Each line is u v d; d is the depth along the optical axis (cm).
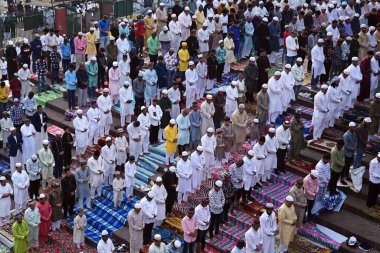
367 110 3159
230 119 3089
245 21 3628
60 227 2777
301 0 3975
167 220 2688
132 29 3688
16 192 2806
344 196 2719
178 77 3117
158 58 3253
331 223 2606
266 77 3228
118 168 2944
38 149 3117
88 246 2686
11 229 2778
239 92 3097
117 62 3434
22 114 3156
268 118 3088
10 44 3581
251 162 2647
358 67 3097
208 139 2778
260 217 2439
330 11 3747
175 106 3120
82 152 3084
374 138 2972
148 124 2988
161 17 3762
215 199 2522
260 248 2400
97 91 3409
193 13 3928
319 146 2933
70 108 3356
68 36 4228
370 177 2617
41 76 3522
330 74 3338
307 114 3141
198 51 3428
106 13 4288
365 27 3391
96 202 2859
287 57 3441
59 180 2977
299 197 2516
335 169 2652
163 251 2406
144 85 3175
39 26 4184
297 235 2605
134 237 2525
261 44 3528
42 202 2650
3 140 3200
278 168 2844
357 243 2523
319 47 3244
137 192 2841
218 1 3888
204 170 2811
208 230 2569
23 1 4894
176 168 2703
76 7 4350
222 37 3656
